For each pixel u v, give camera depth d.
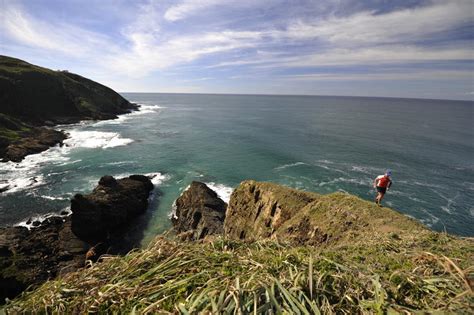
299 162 40.84
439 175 36.66
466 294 2.20
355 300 2.28
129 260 2.61
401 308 2.14
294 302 1.95
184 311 1.85
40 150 41.91
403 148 51.72
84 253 20.17
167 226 24.62
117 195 24.80
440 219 24.94
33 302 2.15
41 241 20.17
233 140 55.84
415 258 3.50
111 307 2.06
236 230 18.11
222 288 2.06
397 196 29.47
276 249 3.30
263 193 16.88
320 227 11.13
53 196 27.48
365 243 6.39
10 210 24.62
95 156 41.06
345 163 40.97
